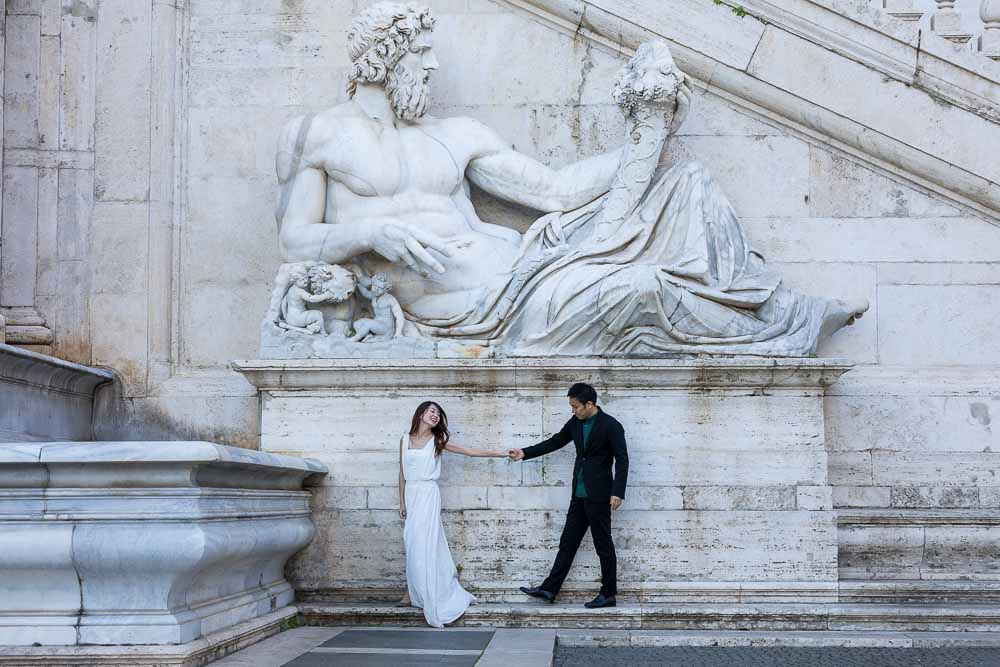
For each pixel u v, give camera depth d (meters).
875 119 9.63
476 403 8.73
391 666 6.28
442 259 9.04
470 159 9.46
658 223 9.22
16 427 8.41
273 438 8.79
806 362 8.49
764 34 9.73
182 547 6.07
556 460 8.61
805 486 8.54
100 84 10.08
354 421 8.77
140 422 9.71
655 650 7.53
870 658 7.17
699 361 8.52
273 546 7.60
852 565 8.94
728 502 8.54
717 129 9.87
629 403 8.67
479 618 8.23
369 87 9.39
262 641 7.31
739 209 9.80
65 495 6.07
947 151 9.57
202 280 9.96
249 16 10.13
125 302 9.88
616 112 9.95
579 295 8.72
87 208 9.98
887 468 9.45
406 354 8.83
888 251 9.71
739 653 7.38
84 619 6.06
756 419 8.62
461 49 10.03
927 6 13.61
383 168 9.16
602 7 9.82
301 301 8.98
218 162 10.05
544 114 9.97
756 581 8.45
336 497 8.68
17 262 9.92
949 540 8.93
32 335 9.76
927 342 9.64
